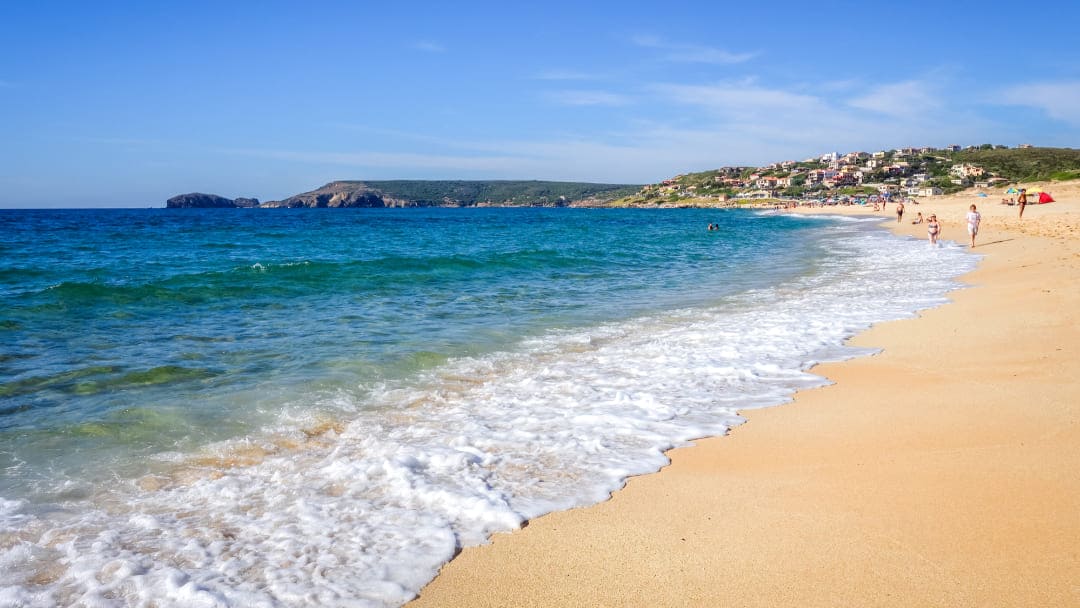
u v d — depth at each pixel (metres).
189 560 3.94
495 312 13.43
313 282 17.78
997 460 5.16
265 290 16.23
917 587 3.54
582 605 3.50
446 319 12.57
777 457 5.53
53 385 7.86
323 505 4.68
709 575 3.75
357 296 15.62
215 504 4.73
